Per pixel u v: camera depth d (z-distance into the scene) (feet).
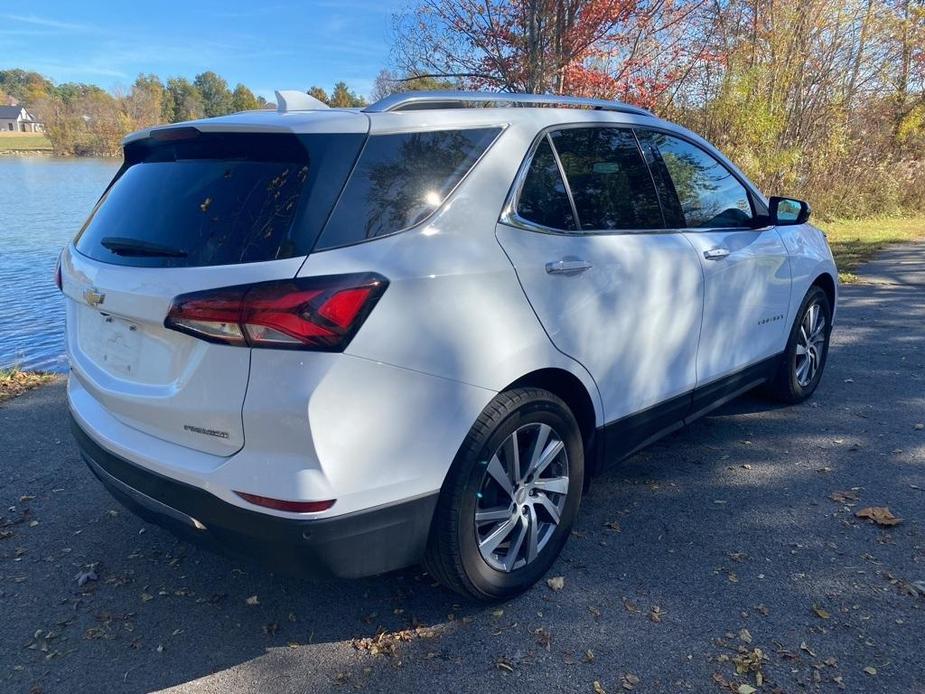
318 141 8.00
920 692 7.78
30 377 20.54
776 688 7.90
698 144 13.32
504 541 9.63
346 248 7.69
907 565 10.15
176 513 8.19
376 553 8.09
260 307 7.20
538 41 28.84
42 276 47.70
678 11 32.30
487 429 8.61
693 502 12.21
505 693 8.02
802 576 9.97
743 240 13.51
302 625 9.34
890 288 31.32
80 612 9.73
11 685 8.34
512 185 9.36
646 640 8.77
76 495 13.11
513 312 8.90
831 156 59.82
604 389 10.43
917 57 67.72
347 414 7.48
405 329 7.83
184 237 8.11
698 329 12.23
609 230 10.64
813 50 53.98
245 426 7.47
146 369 8.39
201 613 9.67
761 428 15.39
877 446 14.28
